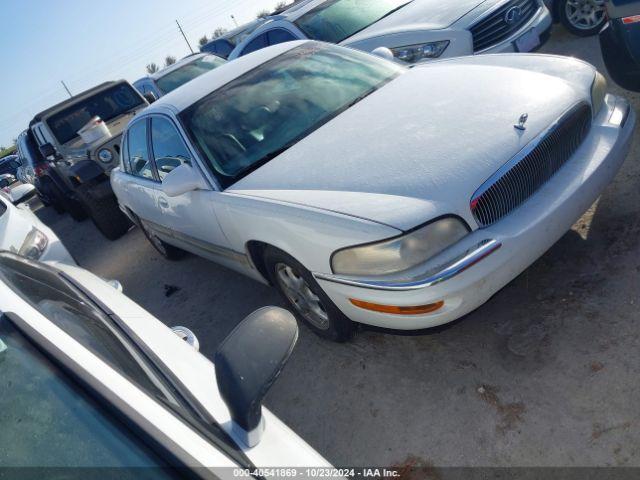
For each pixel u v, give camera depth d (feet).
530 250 7.55
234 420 4.24
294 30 21.83
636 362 7.27
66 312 5.44
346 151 8.93
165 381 5.03
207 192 10.27
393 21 18.94
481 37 16.26
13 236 12.77
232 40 39.68
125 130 14.24
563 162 8.43
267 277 10.62
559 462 6.50
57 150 23.79
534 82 9.20
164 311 14.20
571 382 7.39
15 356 4.06
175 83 30.09
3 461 3.59
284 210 8.36
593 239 9.80
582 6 19.45
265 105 11.03
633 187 10.75
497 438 7.08
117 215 21.39
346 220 7.46
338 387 8.98
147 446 3.62
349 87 11.29
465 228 7.32
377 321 7.96
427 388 8.25
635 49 11.46
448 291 7.00
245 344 4.33
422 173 7.70
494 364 8.18
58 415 3.75
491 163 7.61
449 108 8.97
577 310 8.47
